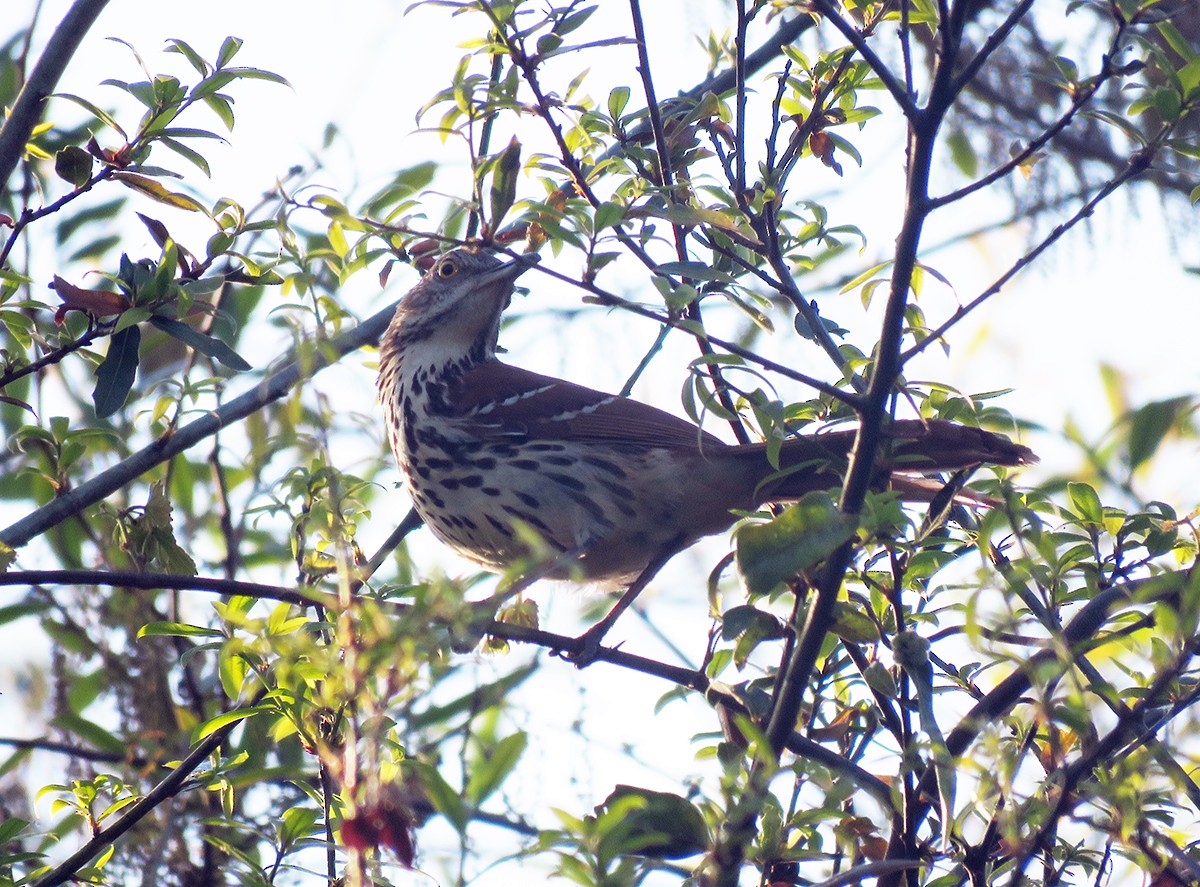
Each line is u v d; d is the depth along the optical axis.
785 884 6.14
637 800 5.17
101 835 7.02
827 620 6.46
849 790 6.02
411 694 5.17
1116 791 5.73
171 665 10.18
